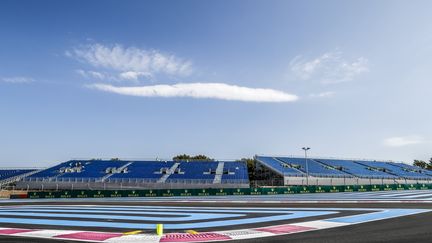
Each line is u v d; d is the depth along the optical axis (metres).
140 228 13.88
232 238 10.88
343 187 49.12
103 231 13.03
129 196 42.94
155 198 38.81
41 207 26.14
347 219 15.39
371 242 9.84
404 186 53.53
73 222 16.03
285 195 42.69
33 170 67.94
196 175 60.47
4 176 64.00
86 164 67.25
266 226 13.65
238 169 64.75
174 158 107.88
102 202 31.17
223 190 44.94
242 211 20.27
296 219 15.85
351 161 83.69
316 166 73.44
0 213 21.47
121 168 64.50
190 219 16.62
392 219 15.07
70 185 54.12
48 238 11.16
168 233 12.15
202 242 10.27
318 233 11.65
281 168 66.44
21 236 11.62
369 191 50.06
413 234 11.02
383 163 86.31
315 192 47.72
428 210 18.77
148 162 68.94
